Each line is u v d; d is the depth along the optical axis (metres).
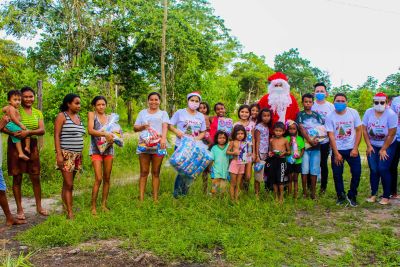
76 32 28.80
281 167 6.77
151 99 6.64
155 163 6.67
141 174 6.71
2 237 5.22
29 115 6.17
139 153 6.62
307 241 4.97
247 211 5.99
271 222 5.56
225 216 5.78
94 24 28.91
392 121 6.71
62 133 5.86
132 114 37.44
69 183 5.87
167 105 32.97
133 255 4.46
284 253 4.55
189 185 7.05
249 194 7.14
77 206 6.61
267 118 7.03
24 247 4.78
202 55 33.41
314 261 4.38
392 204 6.94
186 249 4.50
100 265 4.22
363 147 18.19
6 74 26.11
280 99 7.66
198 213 5.84
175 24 29.69
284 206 6.43
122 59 32.22
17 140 5.98
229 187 7.08
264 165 7.08
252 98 69.88
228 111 32.44
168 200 6.54
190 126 6.98
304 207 6.56
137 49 31.69
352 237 5.11
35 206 7.07
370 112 7.05
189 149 6.51
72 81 13.30
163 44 25.12
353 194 6.83
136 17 29.86
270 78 7.96
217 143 6.91
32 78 13.36
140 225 5.34
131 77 33.25
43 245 4.81
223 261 4.31
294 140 6.86
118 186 8.27
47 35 28.64
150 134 6.51
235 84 33.75
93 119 6.09
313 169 7.13
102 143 5.99
